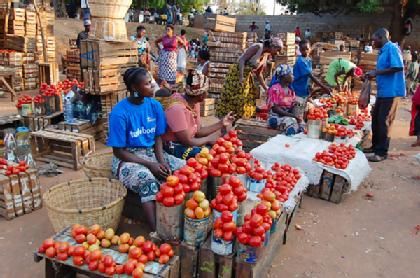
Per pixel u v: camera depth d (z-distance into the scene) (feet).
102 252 9.96
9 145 17.93
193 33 95.76
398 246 13.35
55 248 9.91
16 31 40.93
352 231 14.24
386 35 21.12
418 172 20.57
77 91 22.80
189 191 10.43
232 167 11.66
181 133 13.70
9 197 13.98
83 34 40.06
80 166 19.02
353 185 16.20
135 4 107.55
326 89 25.95
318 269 11.88
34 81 41.63
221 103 22.39
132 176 12.17
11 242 12.64
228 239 9.62
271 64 40.88
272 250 11.43
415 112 24.77
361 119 24.20
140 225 13.79
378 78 21.68
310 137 19.92
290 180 14.16
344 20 87.86
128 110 12.56
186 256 10.14
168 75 32.58
